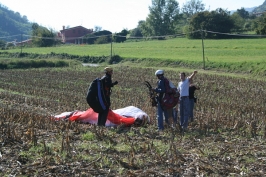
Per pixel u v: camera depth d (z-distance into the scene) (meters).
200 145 9.44
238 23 82.00
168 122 11.80
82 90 24.05
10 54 66.50
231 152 8.80
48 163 7.61
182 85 12.02
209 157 8.29
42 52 67.25
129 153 8.36
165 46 63.75
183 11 139.12
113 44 77.75
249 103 18.56
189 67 40.16
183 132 10.90
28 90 23.58
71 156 8.13
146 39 95.81
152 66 44.16
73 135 10.28
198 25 75.69
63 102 18.20
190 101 12.39
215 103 17.91
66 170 7.32
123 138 9.98
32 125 10.87
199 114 13.87
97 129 10.83
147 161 7.93
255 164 7.85
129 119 12.20
